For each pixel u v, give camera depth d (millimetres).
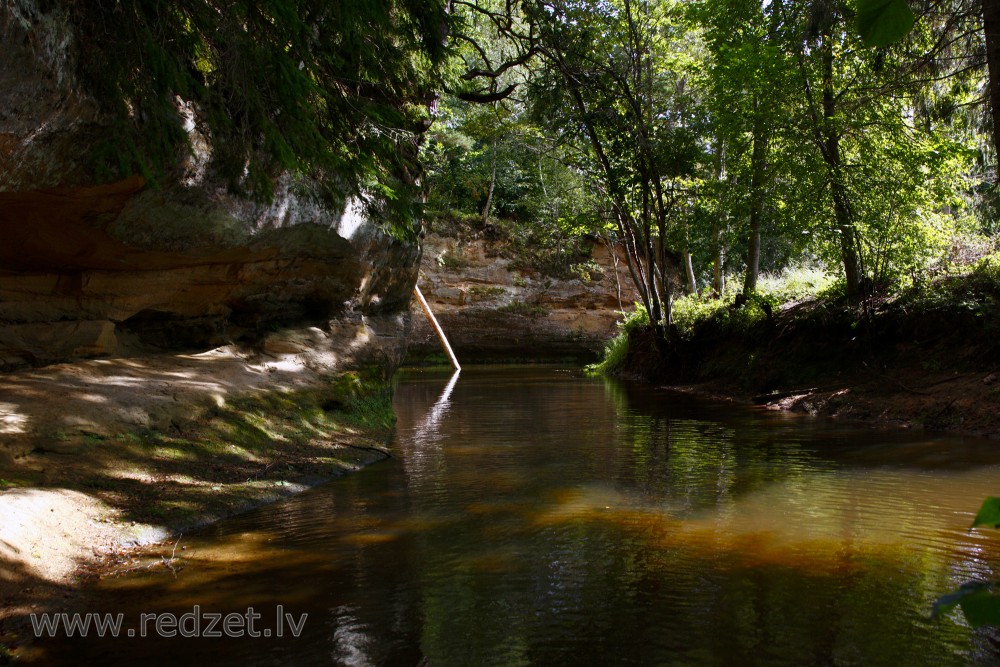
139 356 8680
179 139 6117
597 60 17375
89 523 5035
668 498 6309
